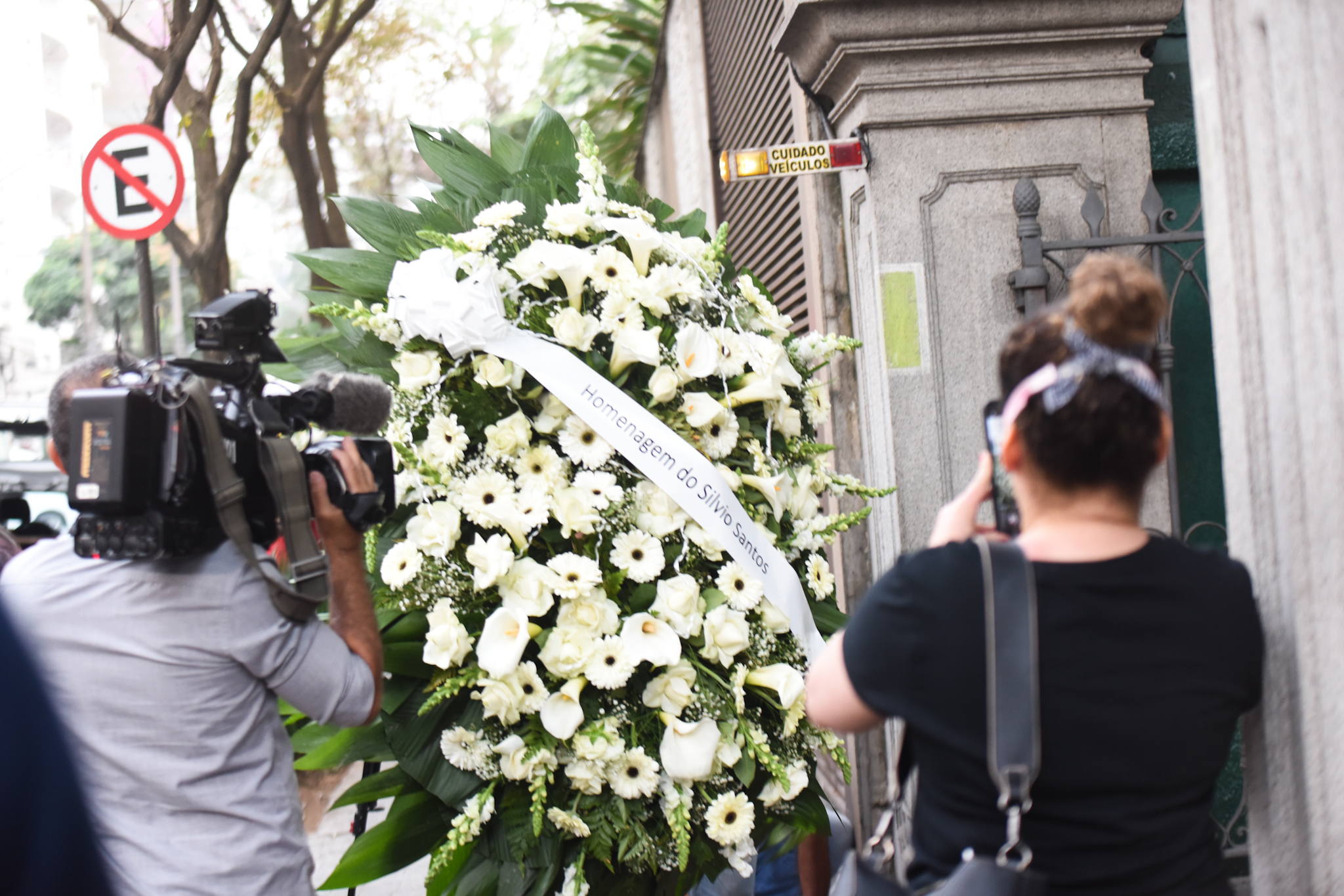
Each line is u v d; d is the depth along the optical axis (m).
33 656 0.93
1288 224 1.58
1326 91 1.51
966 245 3.59
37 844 0.87
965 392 3.60
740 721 2.23
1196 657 1.31
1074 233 3.61
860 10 3.40
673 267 2.41
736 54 6.49
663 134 10.59
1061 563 1.32
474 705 2.26
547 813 2.19
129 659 1.78
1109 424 1.31
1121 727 1.27
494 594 2.25
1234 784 3.59
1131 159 3.62
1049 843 1.29
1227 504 1.75
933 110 3.54
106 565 1.82
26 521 5.43
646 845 2.17
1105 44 3.55
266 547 1.98
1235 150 1.69
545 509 2.18
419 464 2.26
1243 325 1.68
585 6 10.44
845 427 4.24
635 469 2.34
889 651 1.33
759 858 3.01
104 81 32.47
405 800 2.38
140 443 1.69
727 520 2.27
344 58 11.81
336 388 2.21
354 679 1.93
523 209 2.39
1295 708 1.60
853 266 4.06
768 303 2.59
